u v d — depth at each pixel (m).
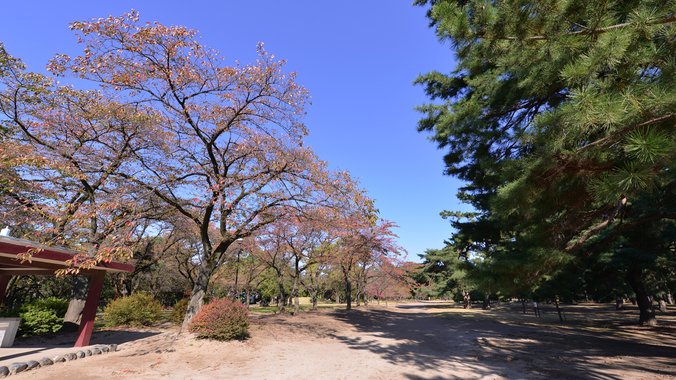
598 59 3.95
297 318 18.89
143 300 16.48
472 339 13.13
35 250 7.18
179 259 21.17
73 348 8.85
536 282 8.09
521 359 9.09
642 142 3.34
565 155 4.97
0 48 11.02
